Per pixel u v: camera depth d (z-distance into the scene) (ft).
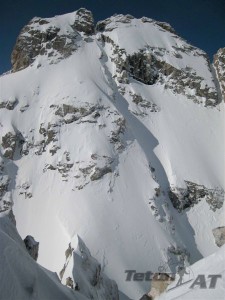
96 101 364.17
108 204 280.51
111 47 465.88
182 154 355.97
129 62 440.86
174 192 322.55
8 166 336.90
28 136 361.30
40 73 421.59
